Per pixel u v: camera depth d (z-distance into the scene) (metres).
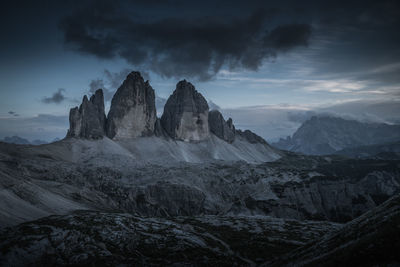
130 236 113.12
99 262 91.06
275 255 103.50
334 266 54.44
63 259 91.50
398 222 56.09
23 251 89.25
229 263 96.06
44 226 108.44
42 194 151.12
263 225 150.75
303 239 124.00
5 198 124.38
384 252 48.78
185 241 113.06
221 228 142.75
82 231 109.12
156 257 98.81
